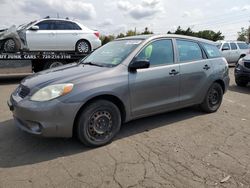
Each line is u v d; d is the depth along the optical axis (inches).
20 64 415.2
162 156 159.5
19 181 132.8
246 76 376.5
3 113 237.6
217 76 239.5
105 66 184.1
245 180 135.4
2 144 173.2
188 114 240.1
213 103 245.6
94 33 493.4
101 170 143.6
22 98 163.5
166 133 195.0
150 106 193.2
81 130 163.2
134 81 180.7
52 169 144.2
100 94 164.6
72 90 157.1
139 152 164.2
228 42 713.0
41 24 447.8
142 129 201.9
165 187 129.0
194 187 129.3
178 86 208.8
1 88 370.6
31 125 158.1
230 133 197.3
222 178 136.9
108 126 173.3
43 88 157.3
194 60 224.1
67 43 464.4
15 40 430.9
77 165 148.6
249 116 241.0
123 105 178.1
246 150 169.0
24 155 159.3
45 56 429.7
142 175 139.0
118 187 129.0
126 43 204.1
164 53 204.2
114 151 165.3
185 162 152.6
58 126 155.1
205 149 169.6
